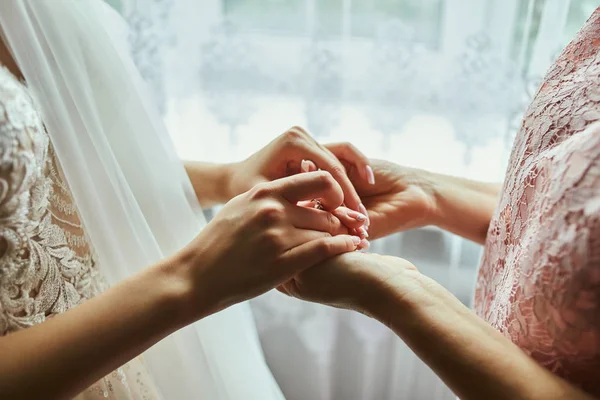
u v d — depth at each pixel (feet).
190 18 2.87
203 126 3.02
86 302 1.84
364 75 2.94
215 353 2.29
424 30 2.84
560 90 1.90
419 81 2.91
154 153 2.23
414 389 3.40
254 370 2.45
